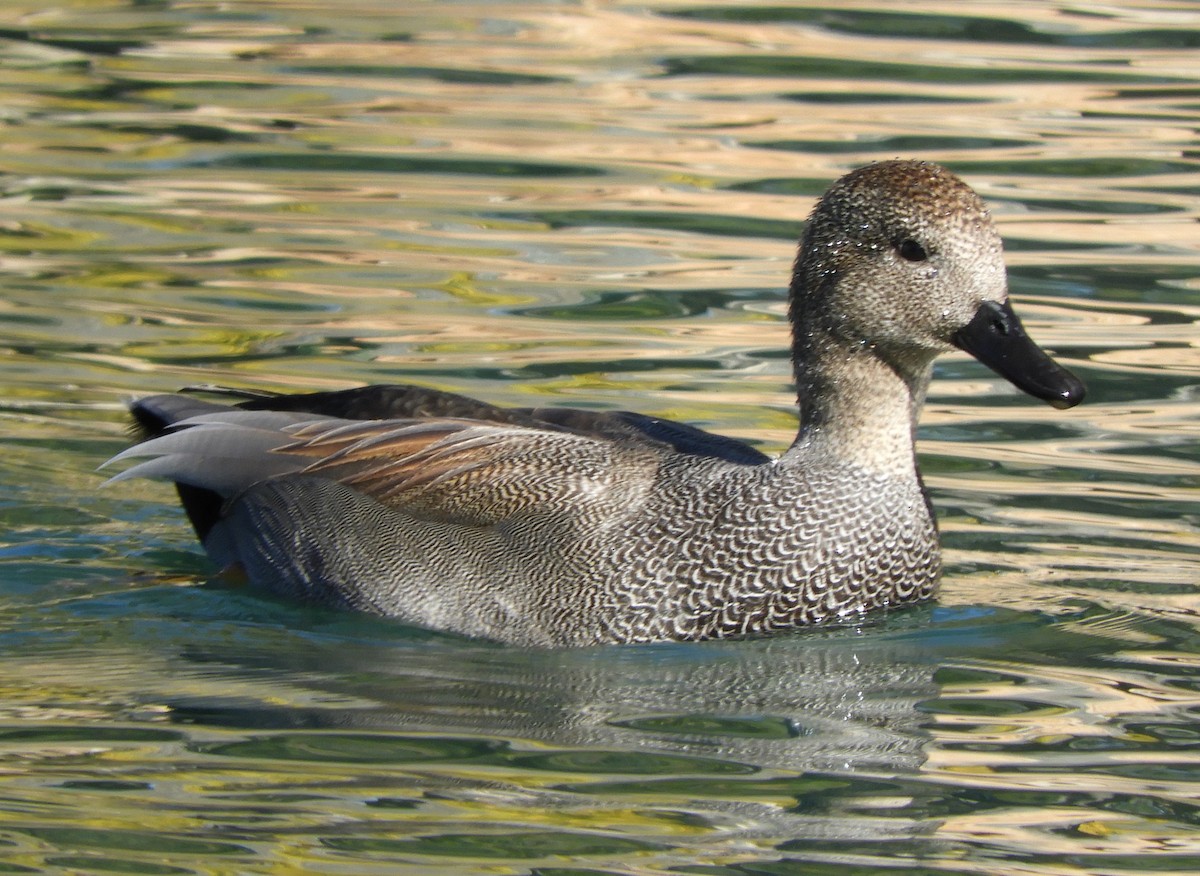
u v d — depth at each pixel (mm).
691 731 9617
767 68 23172
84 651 10719
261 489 12039
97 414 14531
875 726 9664
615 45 24031
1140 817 8531
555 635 11039
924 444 14148
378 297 16844
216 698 9969
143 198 19312
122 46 24094
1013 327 11008
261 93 22391
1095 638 10945
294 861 7996
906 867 8039
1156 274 17250
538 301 16781
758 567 11078
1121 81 22656
